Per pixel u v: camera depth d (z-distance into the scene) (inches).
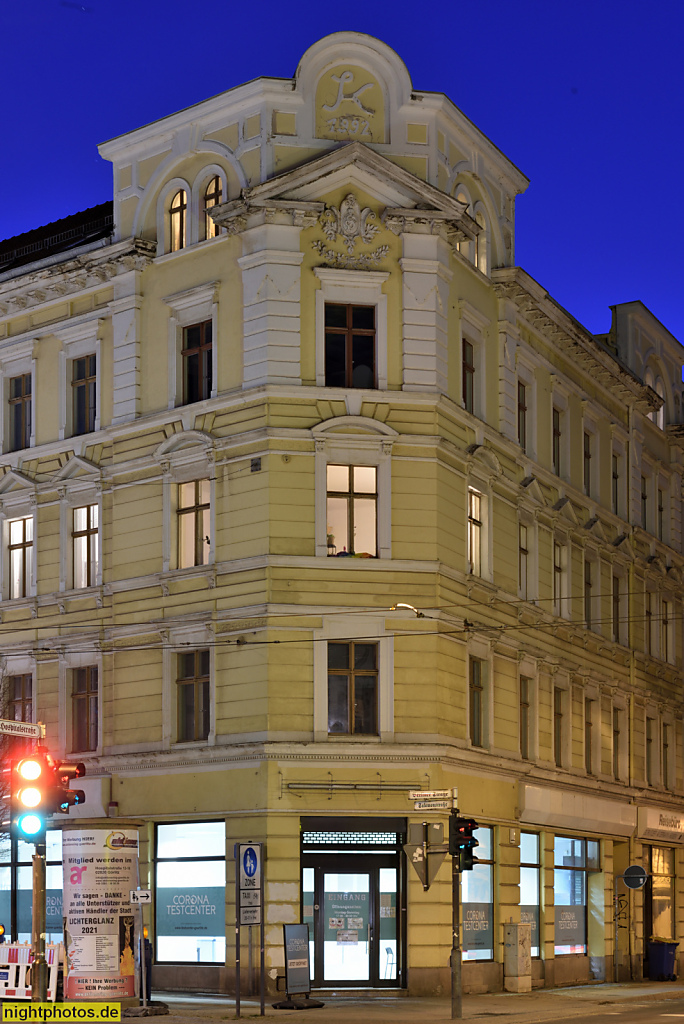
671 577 1953.7
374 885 1214.9
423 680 1244.5
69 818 1347.2
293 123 1307.8
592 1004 1181.7
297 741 1205.1
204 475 1305.4
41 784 813.2
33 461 1470.2
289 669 1219.2
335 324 1289.4
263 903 1084.5
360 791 1211.9
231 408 1286.9
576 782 1557.6
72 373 1454.2
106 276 1412.4
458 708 1285.7
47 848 1357.0
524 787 1401.3
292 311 1272.1
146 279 1390.3
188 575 1294.3
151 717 1307.8
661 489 1984.5
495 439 1423.5
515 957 1316.4
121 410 1384.1
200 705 1283.2
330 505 1259.8
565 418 1640.0
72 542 1423.5
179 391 1348.4
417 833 1067.3
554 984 1453.0
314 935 1198.3
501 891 1343.5
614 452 1800.0
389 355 1289.4
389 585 1250.0
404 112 1330.0
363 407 1269.7
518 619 1445.6
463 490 1336.1
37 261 1476.4
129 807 1306.6
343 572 1241.4
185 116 1360.7
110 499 1384.1
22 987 912.9
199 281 1339.8
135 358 1381.6
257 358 1270.9
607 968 1574.8
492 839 1349.7
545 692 1505.9
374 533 1263.5
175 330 1355.8
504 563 1427.2
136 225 1401.3
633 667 1781.5
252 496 1253.7
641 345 1947.6
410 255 1307.8
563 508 1590.8
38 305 1487.5
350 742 1213.7
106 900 1019.3
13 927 1374.3
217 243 1327.5
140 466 1357.0
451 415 1321.4
